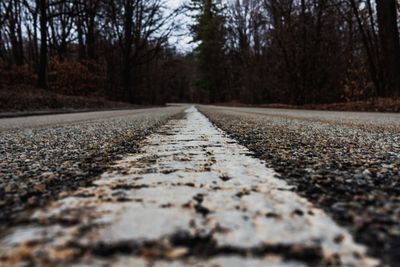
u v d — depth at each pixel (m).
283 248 1.11
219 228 1.28
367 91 26.17
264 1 33.38
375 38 24.14
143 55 44.19
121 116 14.15
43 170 2.65
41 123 9.65
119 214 1.45
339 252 1.08
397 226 1.30
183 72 93.06
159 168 2.61
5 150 3.98
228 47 65.75
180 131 6.30
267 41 37.59
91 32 39.75
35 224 1.35
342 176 2.25
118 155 3.40
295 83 32.62
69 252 1.09
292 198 1.70
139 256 1.06
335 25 30.39
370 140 4.51
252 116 12.89
